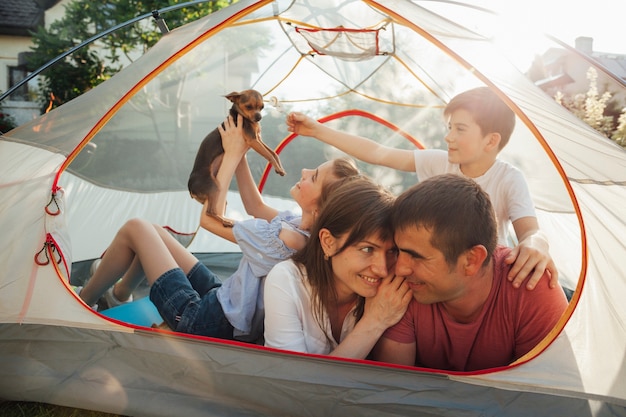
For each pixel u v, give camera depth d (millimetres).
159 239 2207
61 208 2154
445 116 2812
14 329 1901
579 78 10664
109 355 1857
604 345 1682
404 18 2271
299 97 3797
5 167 2277
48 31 7691
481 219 1620
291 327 1805
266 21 3164
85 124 2352
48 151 2295
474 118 2648
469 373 1706
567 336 1704
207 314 2016
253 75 3633
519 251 1833
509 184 2684
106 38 6945
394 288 1751
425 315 1790
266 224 2088
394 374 1721
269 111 3797
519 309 1735
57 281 1990
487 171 2764
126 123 3492
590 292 1768
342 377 1724
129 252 2266
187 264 2379
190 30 2631
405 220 1616
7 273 1985
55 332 1896
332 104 3828
